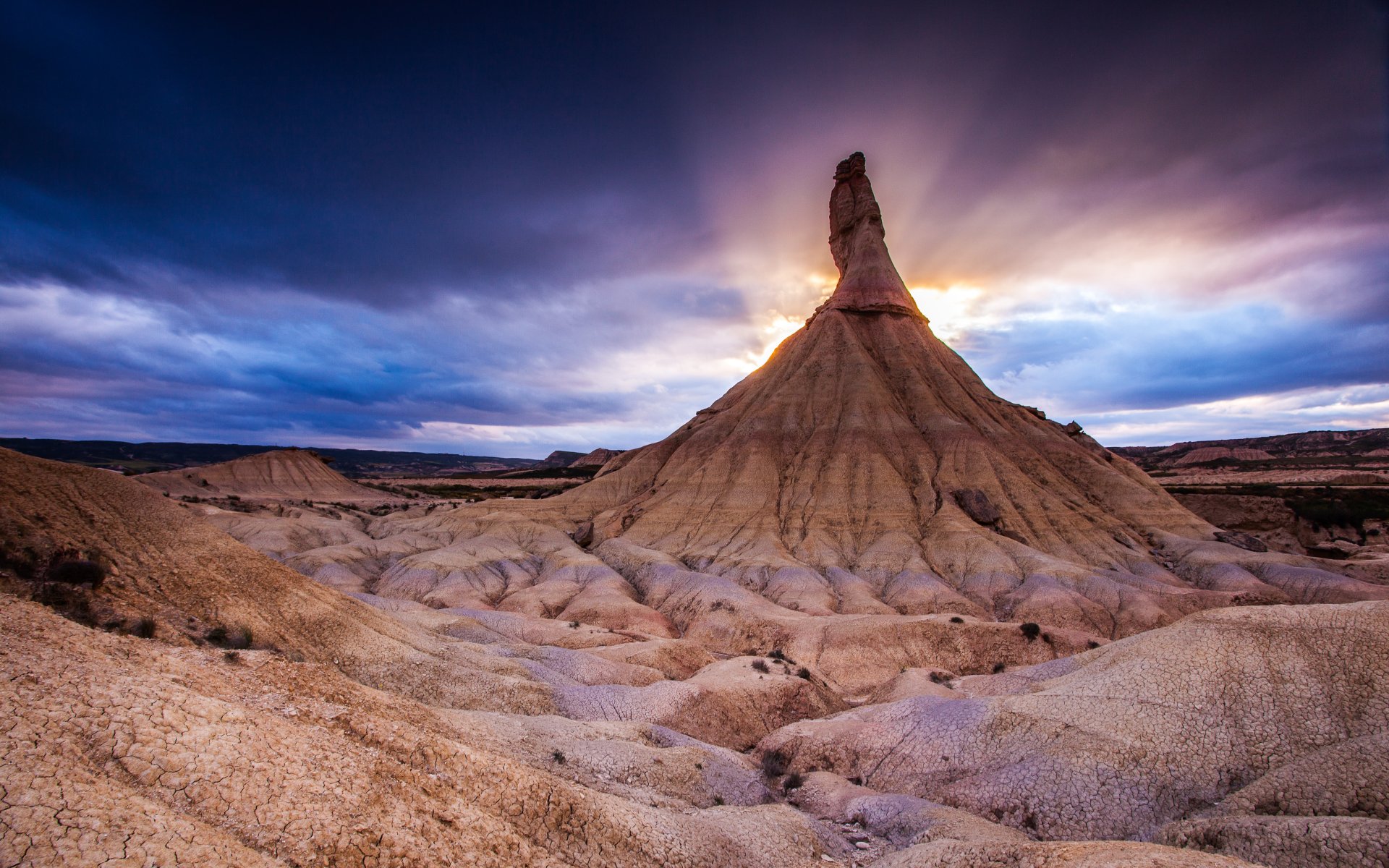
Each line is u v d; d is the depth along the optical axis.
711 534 104.56
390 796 16.69
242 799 13.98
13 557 23.89
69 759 12.52
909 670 49.12
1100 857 17.56
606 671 46.47
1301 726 28.52
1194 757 28.53
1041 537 96.44
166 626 24.98
